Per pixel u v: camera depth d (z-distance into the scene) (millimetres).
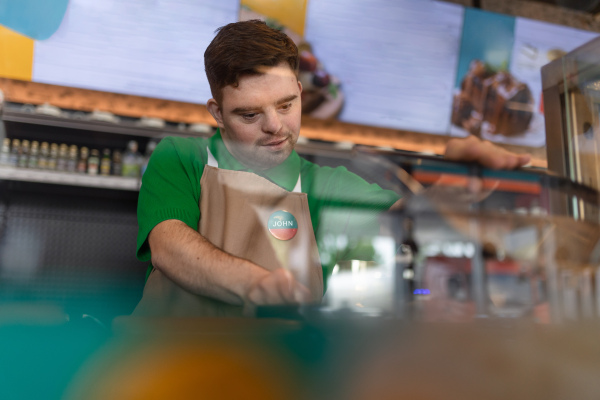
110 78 2396
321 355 390
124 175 2434
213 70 792
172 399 371
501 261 519
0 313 371
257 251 840
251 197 882
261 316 500
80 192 2500
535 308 482
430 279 499
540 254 531
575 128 968
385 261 521
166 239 806
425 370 387
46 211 2447
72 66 2367
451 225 543
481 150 585
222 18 2393
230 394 374
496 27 3004
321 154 905
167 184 913
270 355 391
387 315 439
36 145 2338
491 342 409
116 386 368
